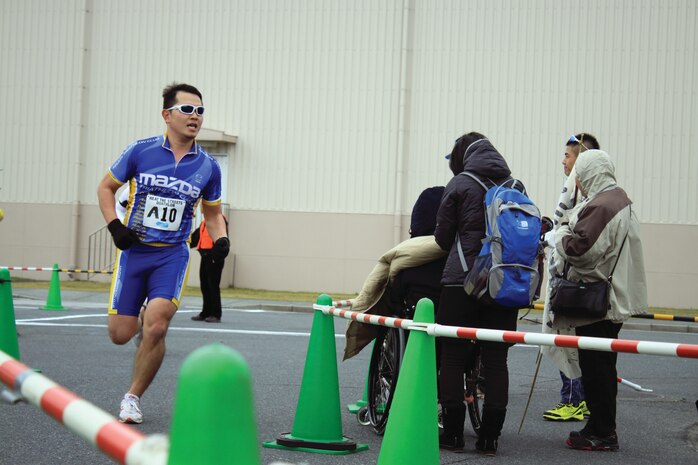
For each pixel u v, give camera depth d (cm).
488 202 1636
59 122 6644
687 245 6031
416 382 1234
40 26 6669
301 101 6412
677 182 6059
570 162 2142
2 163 6688
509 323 1658
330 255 6350
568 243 1716
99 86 6644
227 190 6462
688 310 5841
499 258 1602
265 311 4816
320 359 1611
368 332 1877
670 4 6081
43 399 627
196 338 3319
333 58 6388
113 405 1961
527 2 6197
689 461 1662
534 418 2083
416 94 6300
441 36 6272
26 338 3133
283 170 6412
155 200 1752
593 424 1745
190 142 1794
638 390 2484
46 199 6644
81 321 3766
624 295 1745
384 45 6331
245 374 468
